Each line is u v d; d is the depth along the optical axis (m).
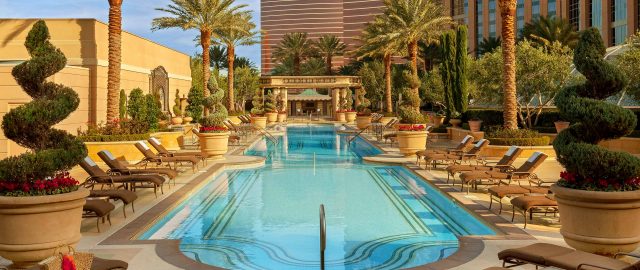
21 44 27.88
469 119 32.53
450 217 10.82
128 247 7.96
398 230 9.75
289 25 175.12
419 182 15.78
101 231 9.01
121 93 30.08
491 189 10.44
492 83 27.89
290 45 74.69
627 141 22.30
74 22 27.56
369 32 49.91
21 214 6.21
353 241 8.97
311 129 46.38
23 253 6.29
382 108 67.75
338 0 172.12
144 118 24.92
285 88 63.72
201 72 52.25
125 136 19.86
